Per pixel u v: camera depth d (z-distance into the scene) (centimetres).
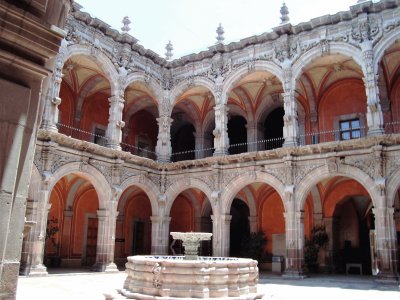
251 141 3041
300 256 2214
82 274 2217
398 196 2578
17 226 507
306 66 2473
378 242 1991
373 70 2188
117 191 2484
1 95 493
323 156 2230
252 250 2858
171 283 1246
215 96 2766
